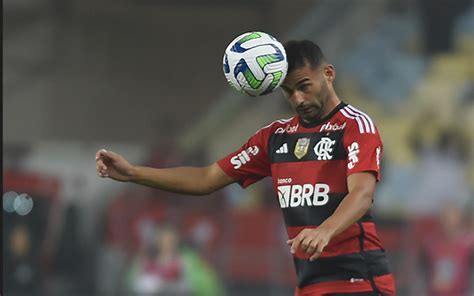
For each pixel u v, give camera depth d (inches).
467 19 2231.8
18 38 2159.2
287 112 2162.9
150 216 1847.9
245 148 598.2
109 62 2199.8
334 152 549.3
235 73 535.2
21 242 1765.5
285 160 569.0
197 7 2267.5
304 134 565.6
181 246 1795.0
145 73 2209.6
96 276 1793.8
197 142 2148.1
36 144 2074.3
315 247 473.1
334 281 554.9
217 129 2164.1
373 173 527.8
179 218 1850.4
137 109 2175.2
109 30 2220.7
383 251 564.7
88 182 1983.3
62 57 2176.4
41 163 2044.8
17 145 2066.9
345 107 560.7
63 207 1882.4
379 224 1937.7
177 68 2226.9
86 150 2100.1
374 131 543.5
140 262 1770.4
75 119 2132.1
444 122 2137.1
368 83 2208.4
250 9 2273.6
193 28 2261.3
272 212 1871.3
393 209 2016.5
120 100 2174.0
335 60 2236.7
